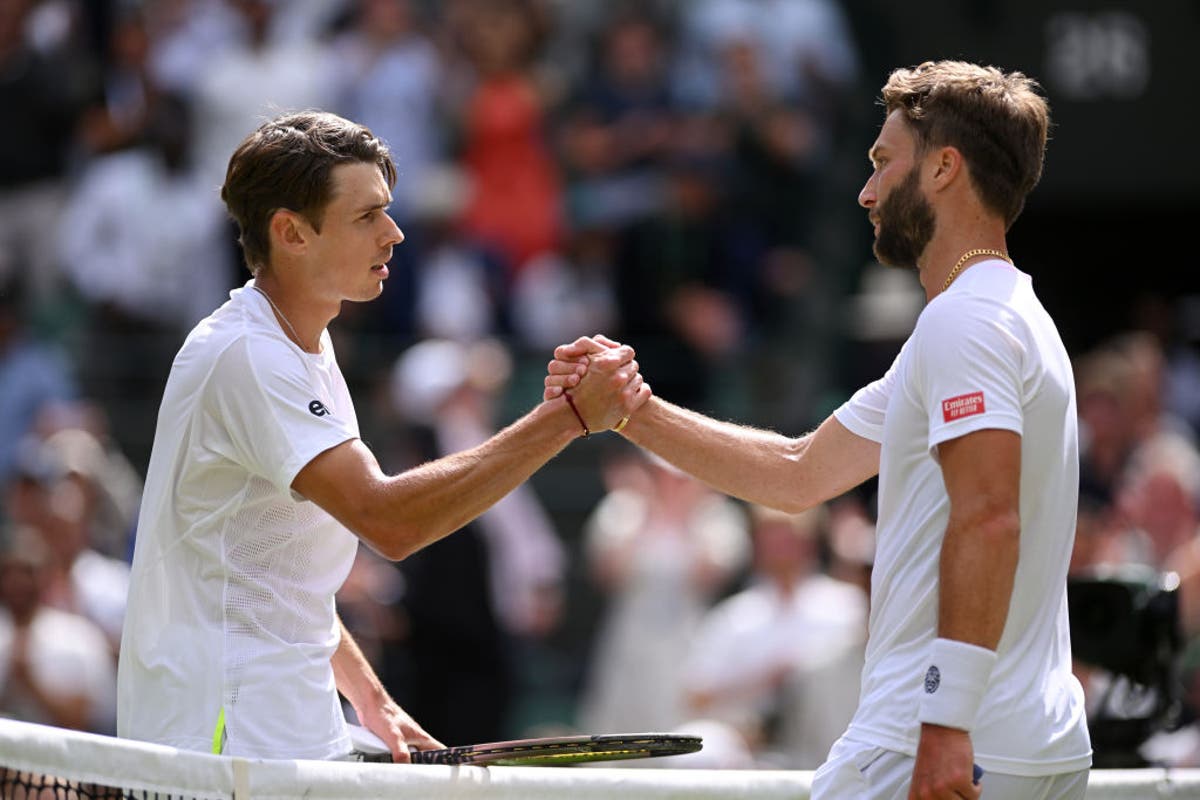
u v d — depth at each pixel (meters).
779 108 38.28
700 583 30.09
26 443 33.78
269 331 12.09
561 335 36.56
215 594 12.02
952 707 10.53
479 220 37.38
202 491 12.07
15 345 35.50
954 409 10.91
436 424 30.56
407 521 11.77
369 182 12.23
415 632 28.02
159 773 11.23
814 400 36.19
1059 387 11.24
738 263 37.28
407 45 38.56
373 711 13.05
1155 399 34.97
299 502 12.11
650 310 36.94
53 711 26.42
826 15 39.59
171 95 38.28
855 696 25.20
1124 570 15.25
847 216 39.72
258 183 12.12
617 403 12.76
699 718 26.39
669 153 37.62
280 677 12.02
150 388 37.03
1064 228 43.31
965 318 11.12
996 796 10.98
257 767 11.38
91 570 28.39
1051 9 39.09
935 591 11.22
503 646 28.39
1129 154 39.09
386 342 35.94
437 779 11.89
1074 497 11.51
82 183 38.53
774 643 26.11
